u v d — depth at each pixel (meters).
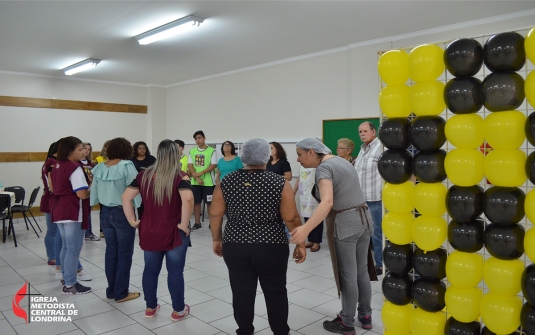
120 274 3.26
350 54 5.58
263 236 2.13
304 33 4.99
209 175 6.42
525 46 1.69
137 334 2.73
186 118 8.48
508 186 1.80
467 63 1.82
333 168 2.51
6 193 5.53
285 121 6.53
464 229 1.90
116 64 6.77
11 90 7.30
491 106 1.78
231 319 2.97
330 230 2.63
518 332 1.92
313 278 3.90
